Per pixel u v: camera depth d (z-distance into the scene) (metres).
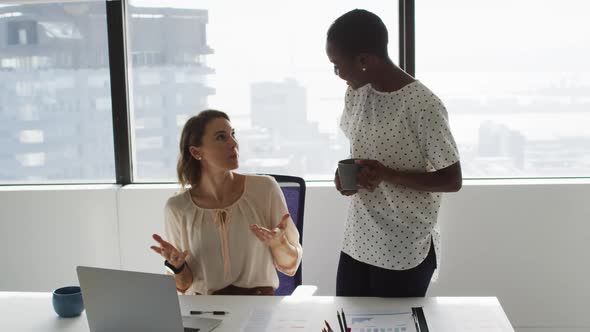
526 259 3.44
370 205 2.00
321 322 1.72
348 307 1.84
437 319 1.72
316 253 3.53
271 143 3.67
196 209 2.23
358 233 2.05
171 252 2.08
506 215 3.42
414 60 3.50
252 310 1.84
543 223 3.41
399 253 1.97
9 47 3.69
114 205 3.57
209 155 2.20
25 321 1.83
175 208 2.25
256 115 3.65
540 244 3.42
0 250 3.66
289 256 2.16
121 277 1.53
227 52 3.61
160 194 3.55
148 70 3.65
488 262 3.46
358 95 2.07
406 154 1.95
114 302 1.56
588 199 3.37
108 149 3.74
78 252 3.63
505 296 3.47
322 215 3.50
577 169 3.56
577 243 3.40
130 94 3.67
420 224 1.96
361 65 1.91
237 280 2.21
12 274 3.67
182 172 2.28
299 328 1.69
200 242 2.20
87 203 3.59
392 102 1.94
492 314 1.75
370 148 2.00
